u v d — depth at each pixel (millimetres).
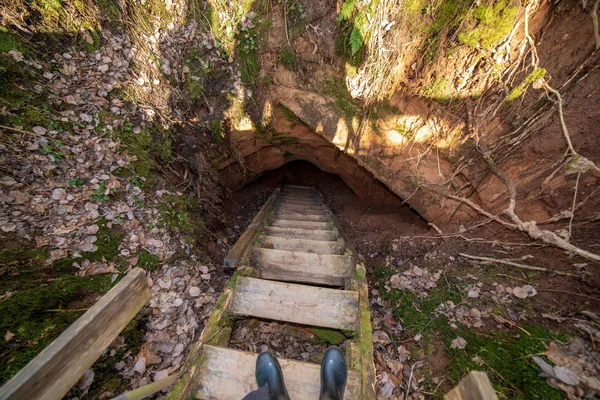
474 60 2934
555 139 2568
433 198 3850
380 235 4379
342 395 1583
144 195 3102
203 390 1683
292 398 1684
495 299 2361
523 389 1699
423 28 3111
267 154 6047
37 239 2242
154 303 2490
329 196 7938
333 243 3375
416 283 3020
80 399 1705
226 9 3867
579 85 2389
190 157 4004
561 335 1864
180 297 2656
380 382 2184
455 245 3240
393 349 2426
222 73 4113
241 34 3984
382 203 5867
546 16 2527
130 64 3430
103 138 3049
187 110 3965
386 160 4082
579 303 2008
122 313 1683
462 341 2178
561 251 2383
